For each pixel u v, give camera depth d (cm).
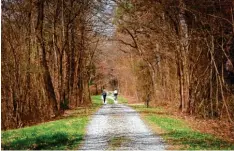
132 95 11350
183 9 3903
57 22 4969
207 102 4084
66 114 4353
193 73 4300
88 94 7494
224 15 3606
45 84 3978
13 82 3425
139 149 1908
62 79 4962
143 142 2153
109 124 3147
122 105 6750
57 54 4962
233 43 3794
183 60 4403
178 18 4369
